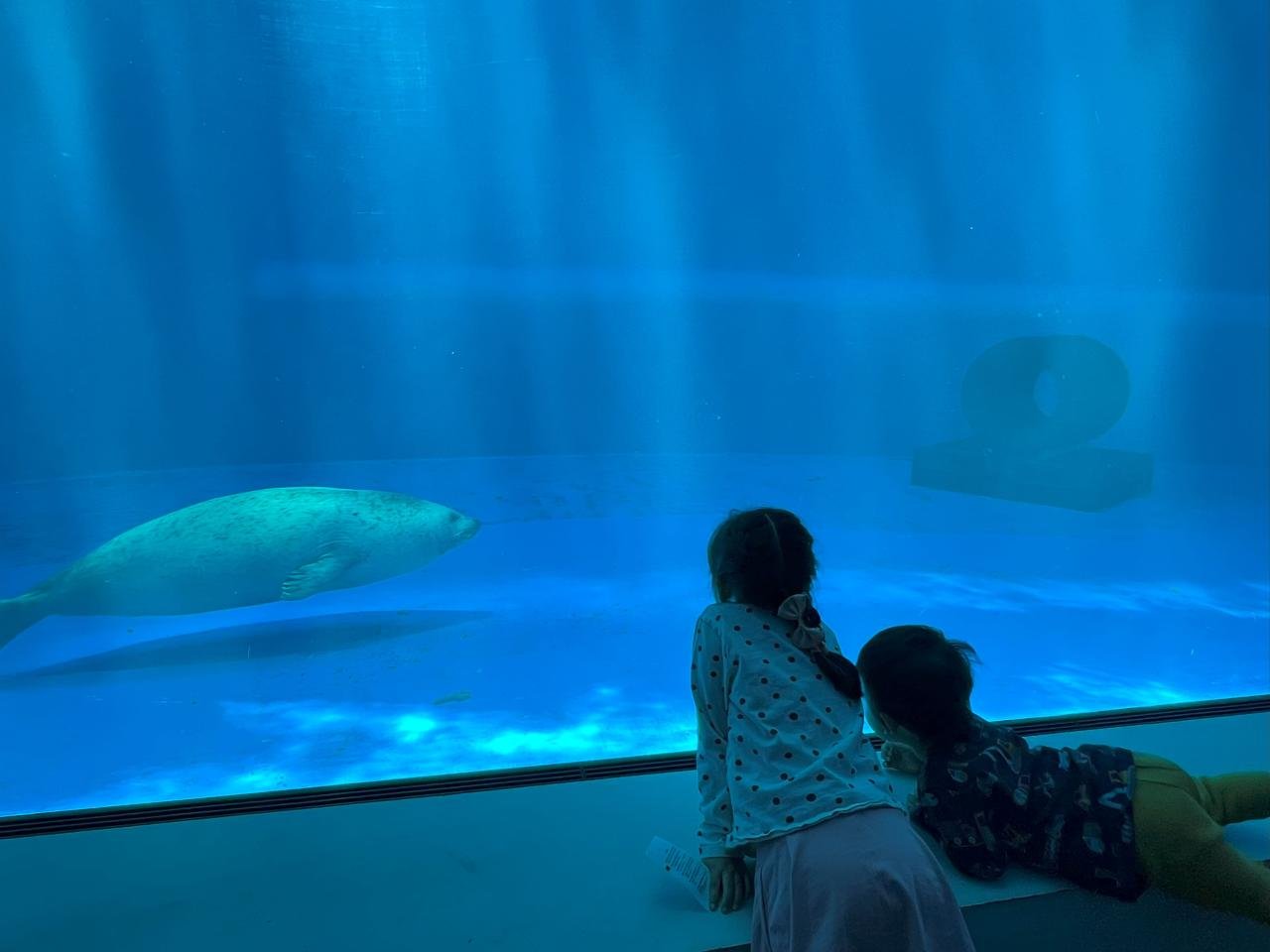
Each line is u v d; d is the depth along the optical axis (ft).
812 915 4.44
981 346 73.36
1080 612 16.74
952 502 32.04
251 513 17.12
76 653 16.01
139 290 76.95
